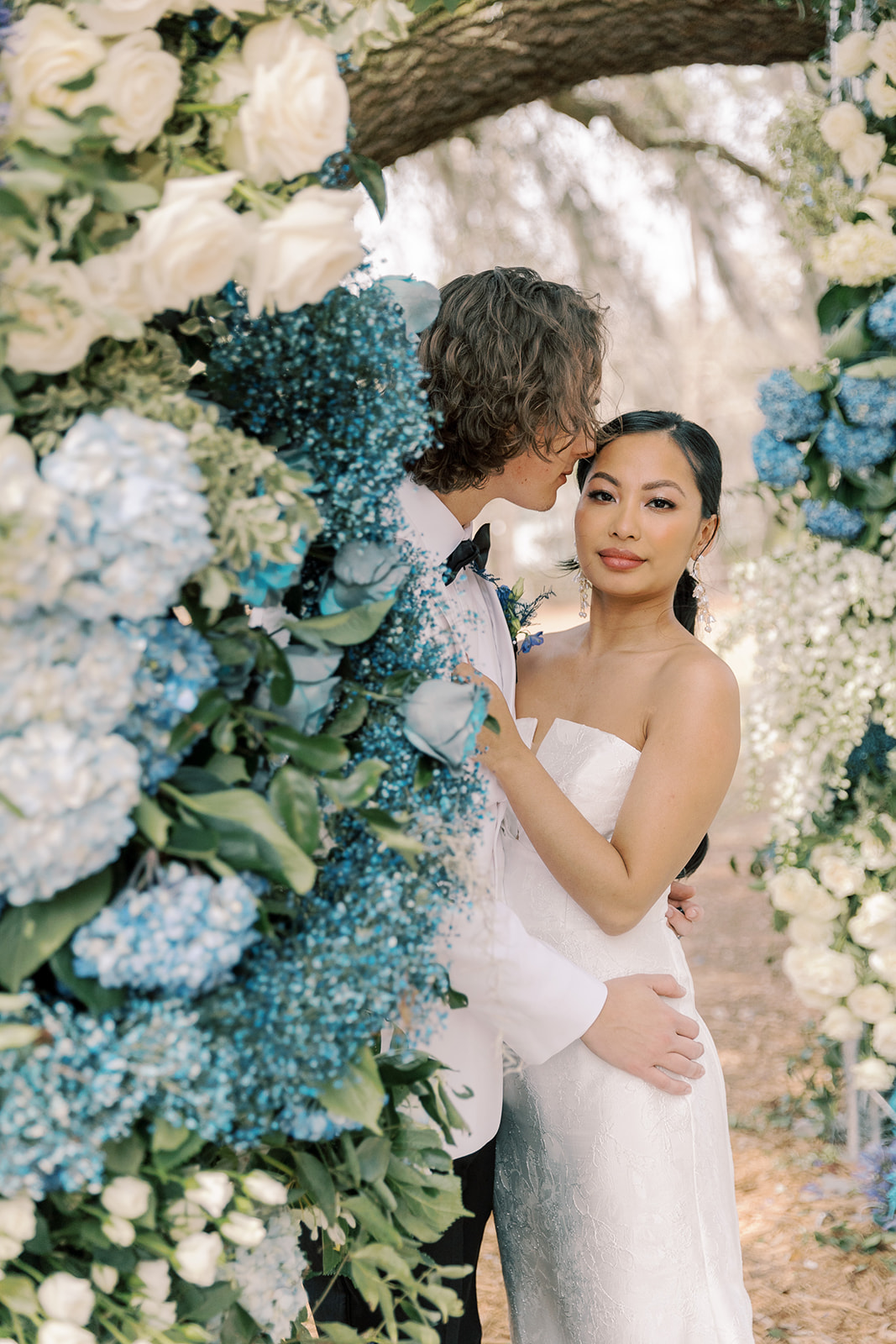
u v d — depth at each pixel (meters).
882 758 2.61
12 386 1.00
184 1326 1.10
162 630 1.03
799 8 2.64
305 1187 1.25
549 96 3.10
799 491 2.50
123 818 0.95
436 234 6.86
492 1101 1.86
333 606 1.29
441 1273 1.31
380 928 1.15
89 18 1.00
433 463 1.82
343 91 1.04
